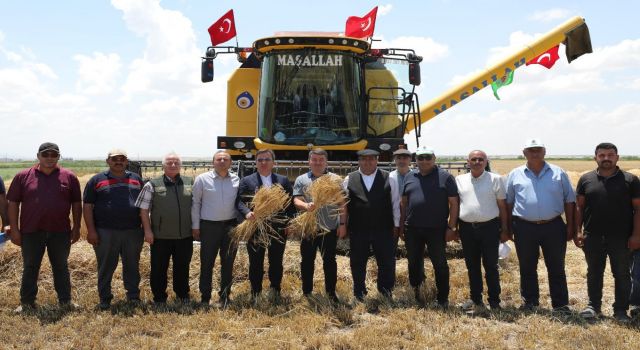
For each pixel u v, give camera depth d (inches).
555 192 234.5
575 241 241.0
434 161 247.0
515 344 200.4
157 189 243.0
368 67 378.0
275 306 237.9
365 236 246.4
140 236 247.6
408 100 372.5
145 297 258.7
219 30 386.9
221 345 195.2
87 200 241.0
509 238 248.5
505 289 271.4
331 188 236.7
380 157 366.9
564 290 236.8
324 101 349.4
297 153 363.3
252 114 377.4
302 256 249.6
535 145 235.0
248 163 349.4
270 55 352.5
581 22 442.9
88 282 271.7
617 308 231.0
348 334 208.1
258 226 239.8
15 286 268.1
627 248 229.0
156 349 190.4
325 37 343.6
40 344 196.2
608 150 225.9
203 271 247.9
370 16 386.3
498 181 243.4
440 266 245.1
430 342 197.6
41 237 239.9
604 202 227.9
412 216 245.1
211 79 363.6
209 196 245.3
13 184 239.9
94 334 204.2
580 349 194.2
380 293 247.8
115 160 241.9
